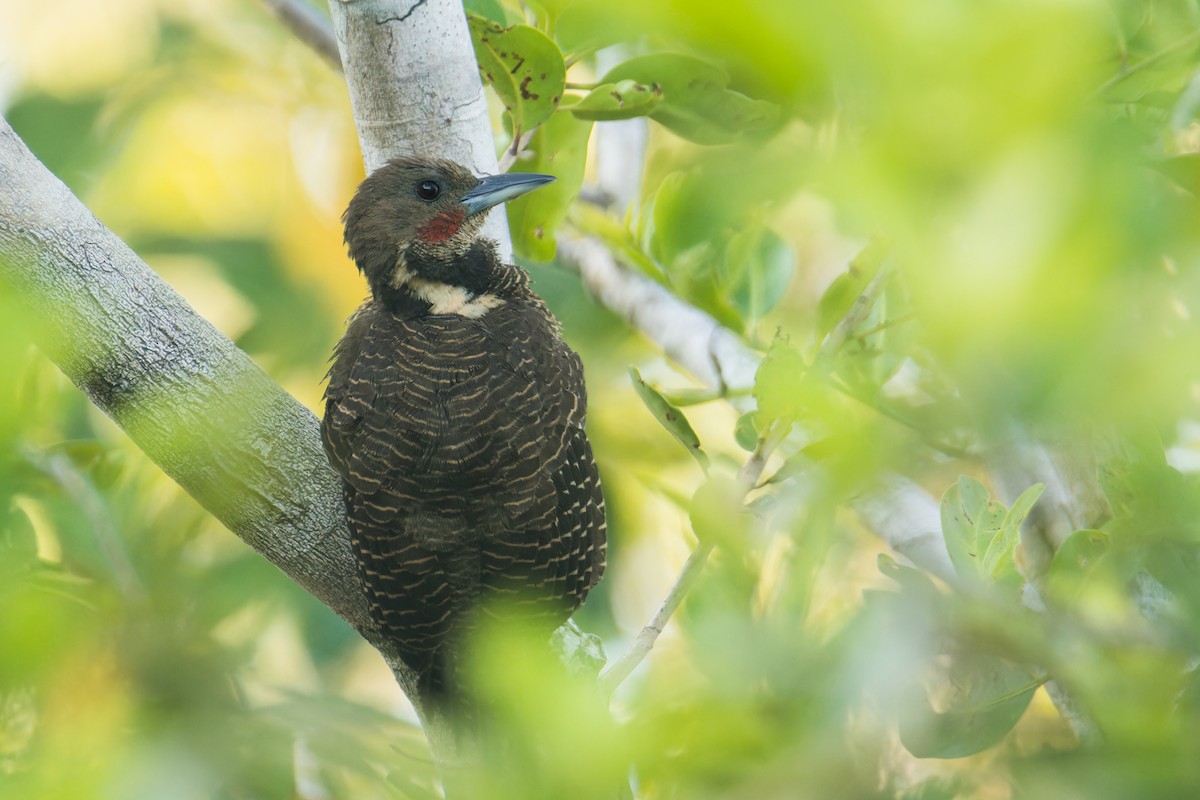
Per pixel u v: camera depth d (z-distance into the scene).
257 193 14.79
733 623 4.19
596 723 4.07
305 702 5.19
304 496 7.96
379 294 9.07
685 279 9.89
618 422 12.05
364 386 8.14
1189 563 5.09
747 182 3.49
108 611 6.77
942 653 4.10
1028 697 4.72
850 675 3.84
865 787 4.04
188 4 15.34
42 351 7.39
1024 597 6.09
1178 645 4.23
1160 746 3.86
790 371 5.27
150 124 14.88
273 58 15.16
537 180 8.94
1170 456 5.64
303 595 11.00
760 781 3.93
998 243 3.02
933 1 3.11
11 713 5.46
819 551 4.50
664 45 8.46
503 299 9.02
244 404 7.75
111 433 10.05
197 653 6.16
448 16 8.59
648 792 4.31
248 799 5.03
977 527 5.30
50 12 15.20
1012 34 3.06
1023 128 3.04
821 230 9.96
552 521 8.01
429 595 7.78
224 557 9.20
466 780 4.47
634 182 12.12
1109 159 3.08
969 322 3.09
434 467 7.86
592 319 11.98
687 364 10.42
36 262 7.28
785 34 3.17
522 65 8.48
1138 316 3.25
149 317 7.49
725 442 11.99
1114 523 5.18
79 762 5.16
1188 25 6.33
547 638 7.93
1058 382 3.21
